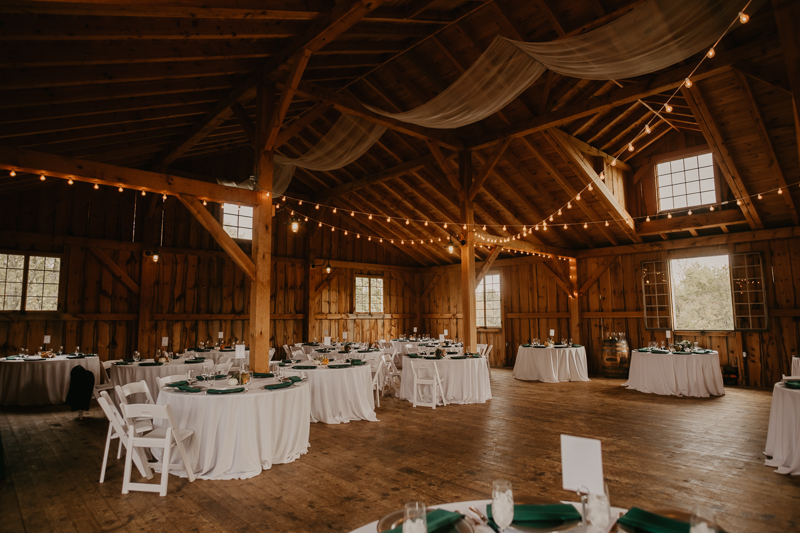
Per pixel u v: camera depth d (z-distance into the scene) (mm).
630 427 5555
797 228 8352
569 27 6059
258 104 5754
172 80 5539
